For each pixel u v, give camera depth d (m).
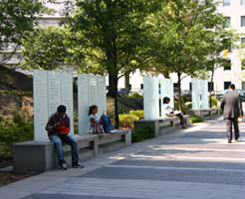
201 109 28.56
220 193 7.79
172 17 25.70
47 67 17.08
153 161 11.48
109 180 9.04
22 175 9.86
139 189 8.17
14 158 10.34
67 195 7.80
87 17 15.75
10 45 17.62
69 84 12.58
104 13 15.48
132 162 11.38
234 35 30.06
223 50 29.03
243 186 8.34
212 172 9.81
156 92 20.14
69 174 9.77
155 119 18.97
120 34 15.78
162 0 17.20
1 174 9.98
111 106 21.61
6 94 19.02
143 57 18.56
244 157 11.98
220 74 67.00
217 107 35.84
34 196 7.76
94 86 14.56
